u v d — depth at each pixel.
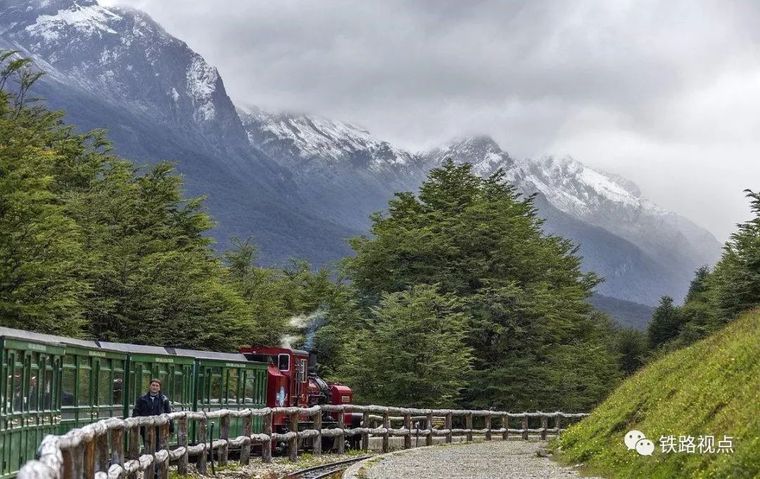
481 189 71.94
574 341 68.19
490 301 60.12
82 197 46.06
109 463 15.89
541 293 60.91
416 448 36.94
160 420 20.41
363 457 34.47
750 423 19.02
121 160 52.09
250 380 34.09
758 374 22.00
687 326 84.06
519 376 57.75
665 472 20.28
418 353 51.19
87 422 22.94
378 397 51.09
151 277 43.88
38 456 9.33
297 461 31.27
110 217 46.62
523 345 60.38
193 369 29.78
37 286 32.53
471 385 58.28
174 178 52.59
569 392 59.66
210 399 30.83
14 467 18.50
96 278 41.53
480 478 24.16
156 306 43.28
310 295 63.03
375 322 61.16
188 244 51.34
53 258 33.00
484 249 64.88
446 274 62.31
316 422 33.97
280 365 38.16
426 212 69.81
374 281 64.50
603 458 25.83
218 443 25.75
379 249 63.28
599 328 75.25
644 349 115.12
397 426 50.62
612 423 29.08
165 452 20.75
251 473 26.00
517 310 59.72
